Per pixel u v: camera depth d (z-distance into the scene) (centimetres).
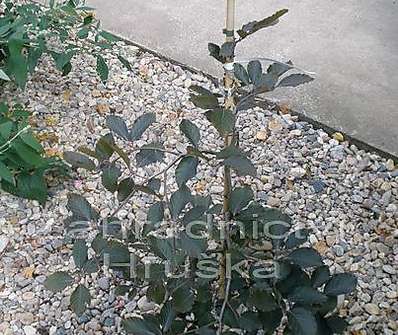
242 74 154
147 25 331
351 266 217
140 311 204
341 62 304
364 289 210
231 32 161
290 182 247
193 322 154
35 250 224
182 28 329
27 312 206
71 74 297
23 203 240
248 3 346
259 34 322
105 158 156
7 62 255
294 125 273
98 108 281
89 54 291
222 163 143
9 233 230
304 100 283
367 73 297
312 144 264
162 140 264
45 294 211
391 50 310
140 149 158
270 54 310
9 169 227
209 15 337
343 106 280
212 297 158
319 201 240
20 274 217
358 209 237
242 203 159
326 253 221
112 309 205
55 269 218
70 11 265
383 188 245
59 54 262
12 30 255
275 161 256
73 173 249
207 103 151
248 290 152
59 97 286
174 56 311
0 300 210
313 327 144
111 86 293
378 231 228
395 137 266
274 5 344
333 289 158
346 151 262
